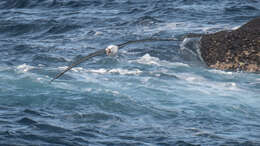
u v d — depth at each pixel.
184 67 45.47
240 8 81.69
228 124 29.80
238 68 46.72
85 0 91.50
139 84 37.78
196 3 88.12
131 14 78.44
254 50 47.78
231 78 42.12
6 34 65.50
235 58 47.47
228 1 90.25
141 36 60.78
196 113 31.52
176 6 84.31
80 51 53.25
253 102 34.53
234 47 48.66
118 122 29.36
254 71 46.12
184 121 29.92
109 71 42.22
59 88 35.59
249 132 28.58
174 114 31.14
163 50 52.00
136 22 70.44
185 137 27.33
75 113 30.58
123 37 60.66
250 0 91.19
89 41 59.47
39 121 28.84
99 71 42.16
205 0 91.12
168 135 27.52
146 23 69.69
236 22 70.31
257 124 30.12
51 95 33.78
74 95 34.00
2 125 27.89
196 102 33.88
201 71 44.28
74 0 90.81
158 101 33.72
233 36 50.22
